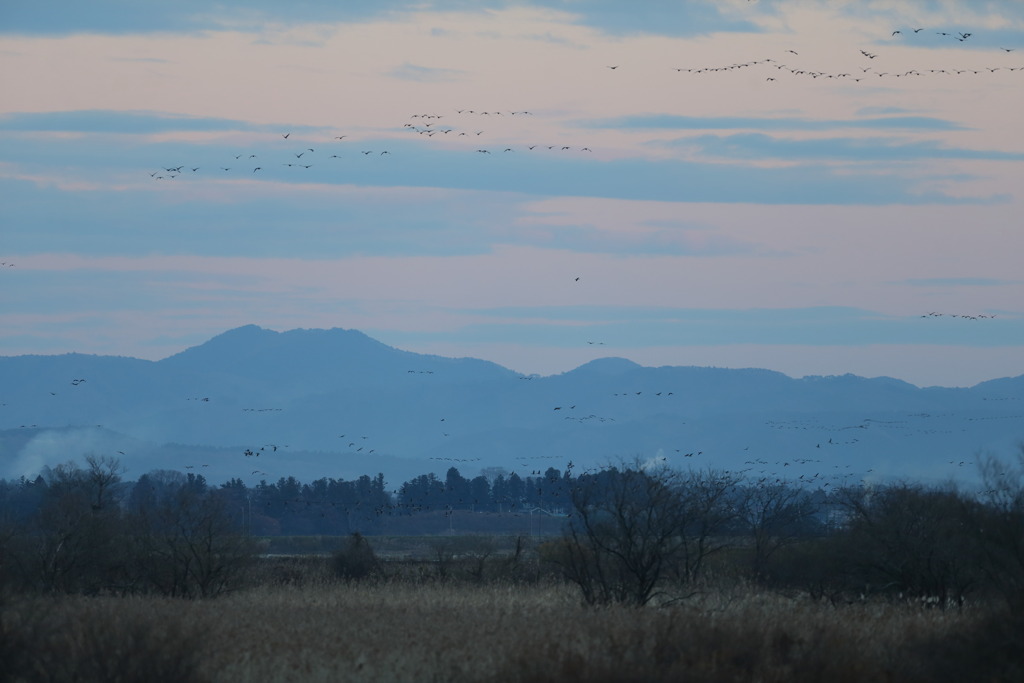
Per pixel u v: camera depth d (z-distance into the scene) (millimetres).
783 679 55719
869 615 79375
